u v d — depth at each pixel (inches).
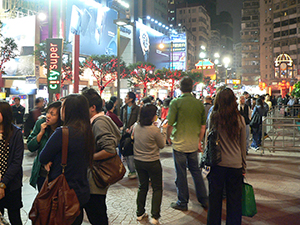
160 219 171.5
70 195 95.0
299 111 732.0
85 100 105.3
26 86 1149.7
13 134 122.4
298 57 3149.6
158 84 1675.7
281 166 307.1
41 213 92.4
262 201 201.6
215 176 140.2
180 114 185.5
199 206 194.2
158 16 3233.3
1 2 1424.7
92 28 1736.0
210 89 2001.7
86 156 101.3
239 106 353.4
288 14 3230.8
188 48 3385.8
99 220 122.8
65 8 1507.1
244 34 4557.1
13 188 123.2
